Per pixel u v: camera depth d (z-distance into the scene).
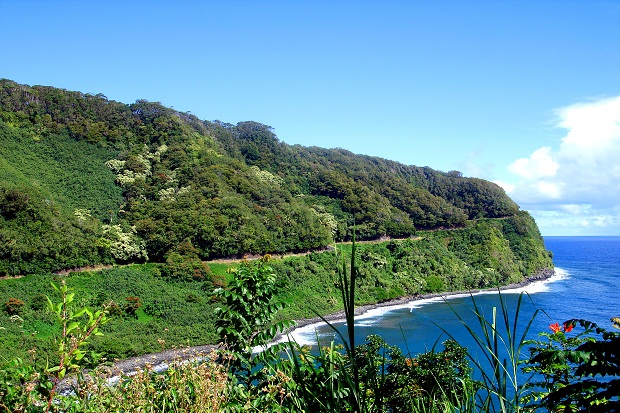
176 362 3.58
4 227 46.09
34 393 3.01
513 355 2.67
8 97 77.38
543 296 64.75
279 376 3.45
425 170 130.00
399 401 3.75
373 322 49.53
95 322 3.10
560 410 3.54
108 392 3.28
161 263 54.91
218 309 4.85
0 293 39.81
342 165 114.00
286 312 49.09
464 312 53.22
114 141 80.56
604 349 3.34
